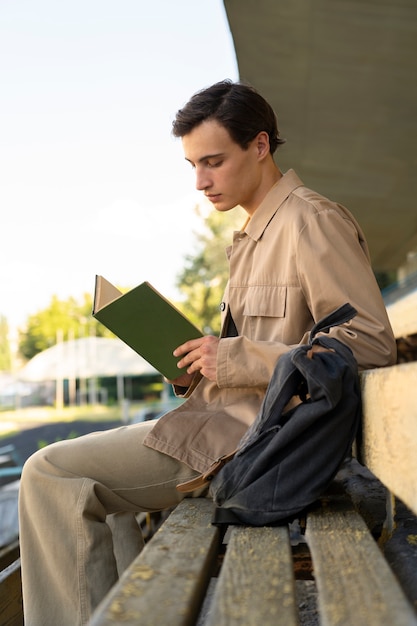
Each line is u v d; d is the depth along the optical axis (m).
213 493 2.02
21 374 37.03
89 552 2.19
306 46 5.96
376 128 7.87
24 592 2.25
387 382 1.86
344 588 1.36
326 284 2.21
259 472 1.96
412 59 6.07
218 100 2.39
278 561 1.57
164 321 2.25
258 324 2.42
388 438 1.85
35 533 2.27
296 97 7.14
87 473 2.32
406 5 5.07
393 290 8.31
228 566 1.56
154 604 1.30
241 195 2.47
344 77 6.55
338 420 1.95
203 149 2.41
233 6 5.33
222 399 2.39
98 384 47.75
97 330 71.81
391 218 11.63
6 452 17.92
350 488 3.07
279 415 2.02
